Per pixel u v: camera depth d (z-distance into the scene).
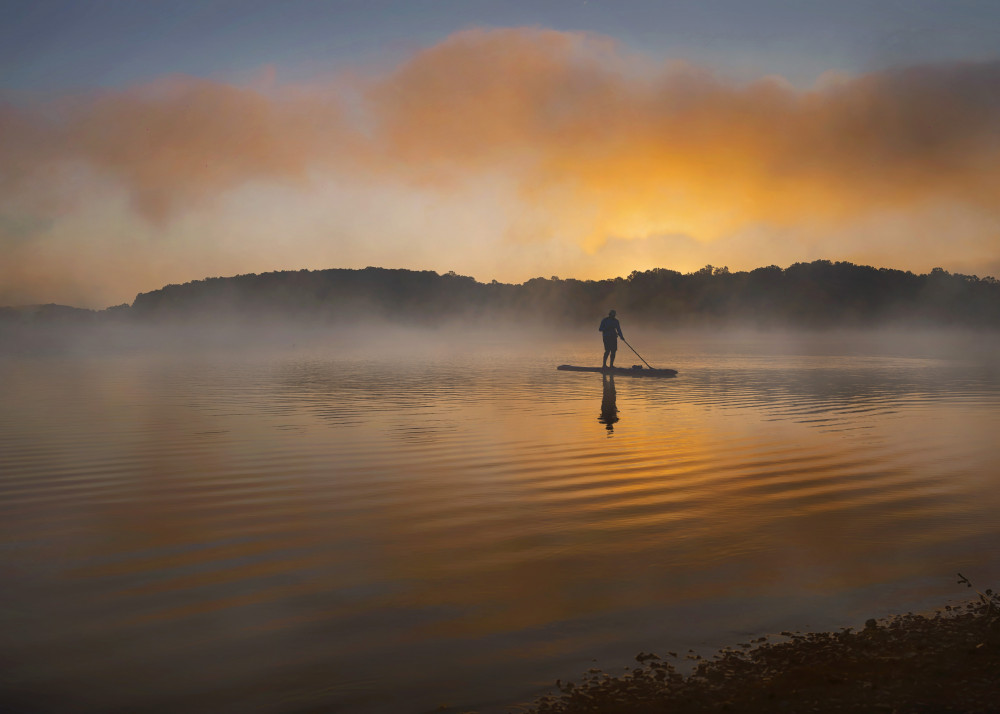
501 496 7.39
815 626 4.16
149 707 3.38
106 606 4.58
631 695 3.38
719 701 3.29
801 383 20.88
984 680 3.39
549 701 3.34
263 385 20.05
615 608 4.47
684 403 15.63
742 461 9.20
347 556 5.52
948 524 6.27
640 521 6.45
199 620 4.36
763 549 5.62
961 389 18.92
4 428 11.95
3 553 5.63
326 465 8.98
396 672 3.68
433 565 5.30
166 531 6.21
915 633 3.94
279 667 3.75
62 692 3.52
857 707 3.18
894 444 10.45
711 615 4.34
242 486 7.87
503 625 4.23
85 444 10.46
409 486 7.84
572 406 15.05
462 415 13.63
